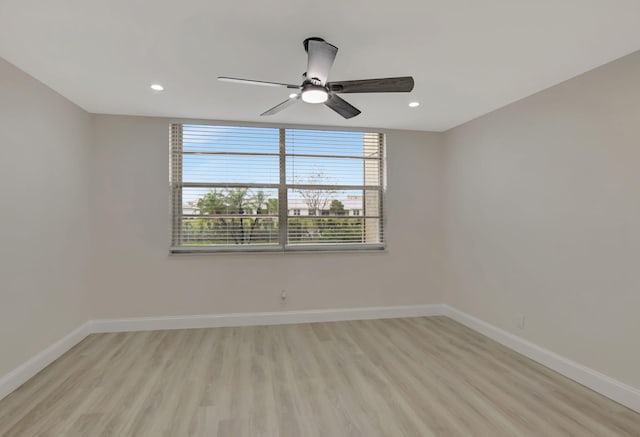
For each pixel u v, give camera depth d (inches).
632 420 83.3
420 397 93.5
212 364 113.5
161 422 81.4
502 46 87.6
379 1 69.4
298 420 82.7
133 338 136.8
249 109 138.0
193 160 153.6
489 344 132.5
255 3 70.1
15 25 77.4
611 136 94.2
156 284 147.8
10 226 96.5
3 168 93.7
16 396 92.8
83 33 81.3
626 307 90.4
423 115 145.5
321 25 78.4
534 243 118.8
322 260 161.3
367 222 169.0
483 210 144.2
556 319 110.3
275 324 156.1
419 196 170.7
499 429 79.5
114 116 144.6
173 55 92.6
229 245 156.3
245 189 157.9
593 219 98.8
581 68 99.6
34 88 106.5
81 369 109.3
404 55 92.5
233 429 79.0
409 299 169.5
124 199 145.5
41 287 110.0
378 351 125.3
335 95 92.4
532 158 119.8
